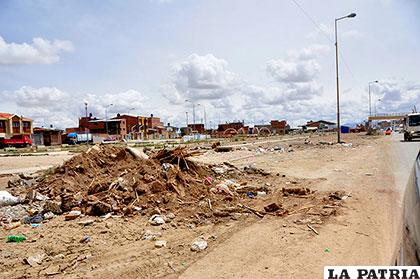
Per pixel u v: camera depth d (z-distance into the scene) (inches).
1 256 193.0
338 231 217.9
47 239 222.8
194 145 1589.6
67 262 182.9
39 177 471.2
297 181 432.1
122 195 316.5
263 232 223.0
